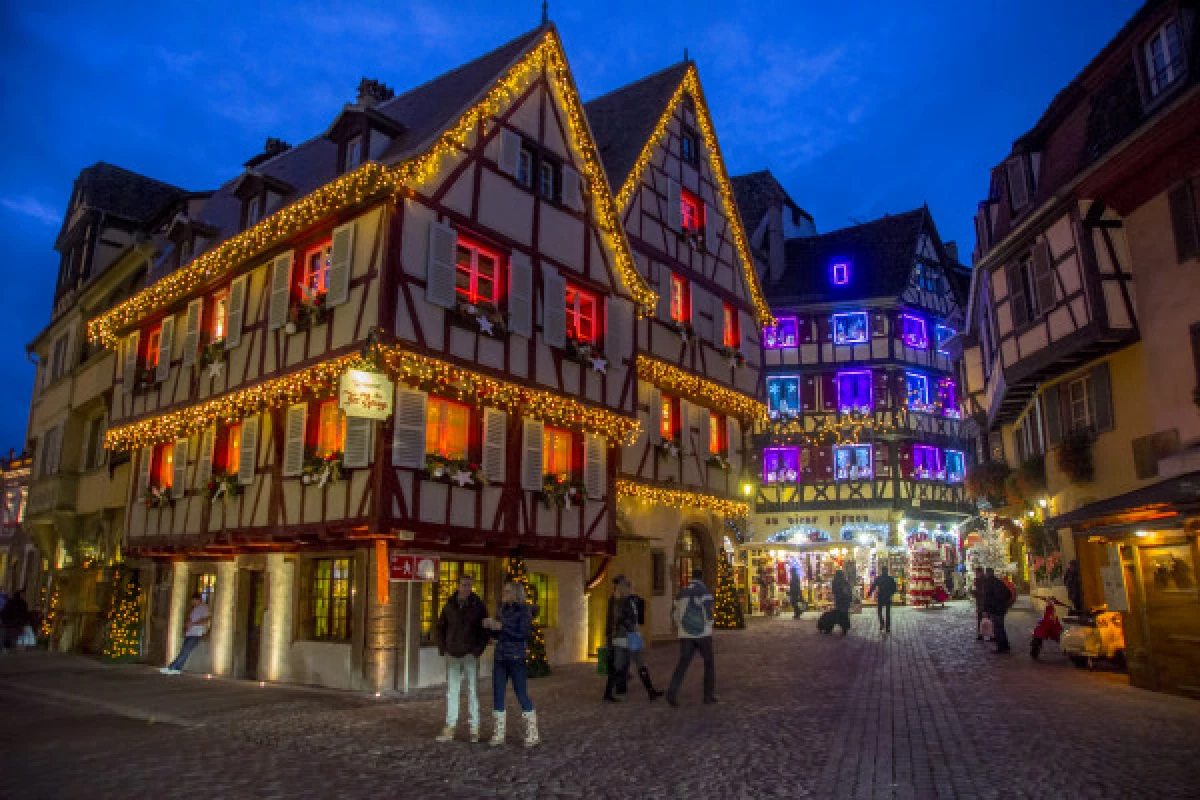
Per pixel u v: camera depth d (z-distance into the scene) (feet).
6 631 76.64
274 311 48.98
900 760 24.14
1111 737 26.68
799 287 117.39
